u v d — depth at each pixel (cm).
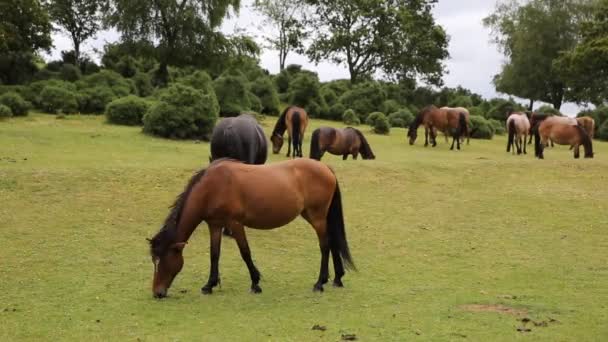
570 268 1010
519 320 712
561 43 5366
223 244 1097
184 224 786
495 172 1789
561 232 1255
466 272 982
